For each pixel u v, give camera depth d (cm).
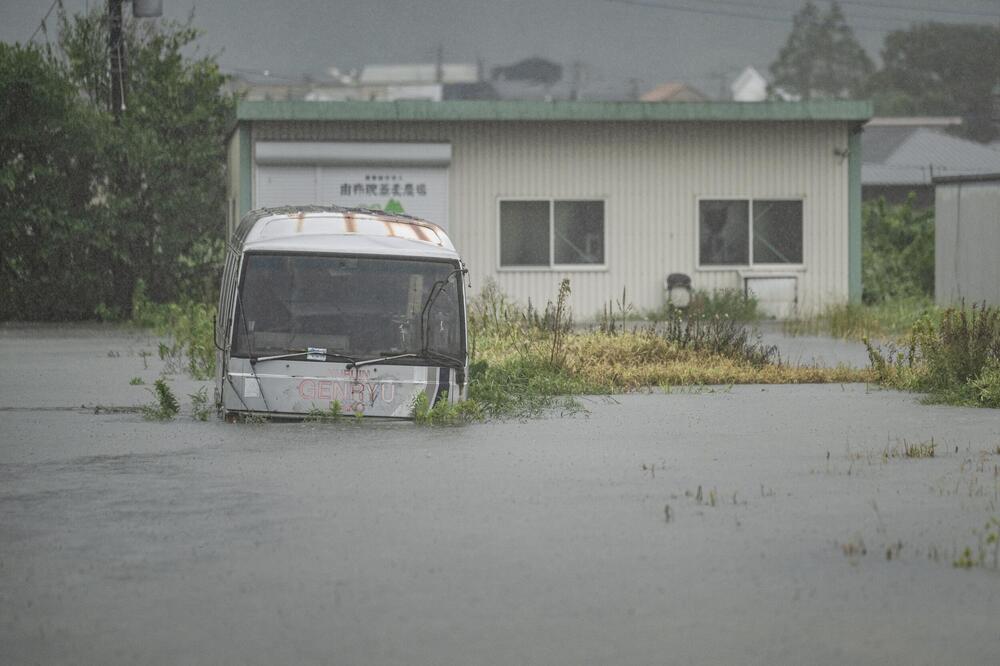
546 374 2691
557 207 4825
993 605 1017
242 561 1155
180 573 1114
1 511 1387
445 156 4738
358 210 2409
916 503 1423
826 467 1678
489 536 1255
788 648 911
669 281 4769
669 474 1625
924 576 1103
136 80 5538
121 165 5100
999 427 2083
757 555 1177
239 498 1459
